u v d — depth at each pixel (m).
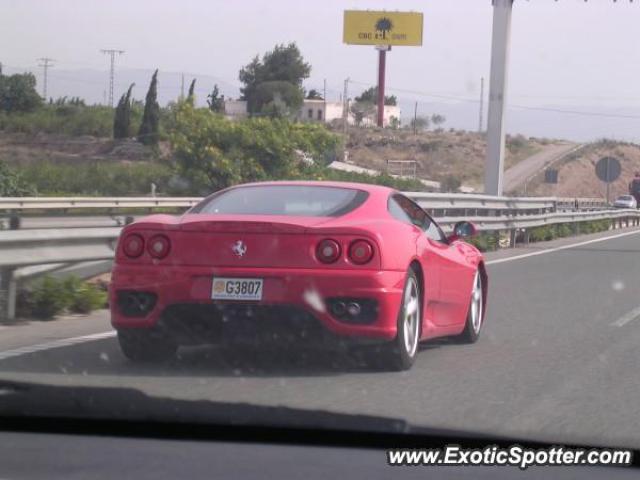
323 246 8.04
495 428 6.88
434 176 90.69
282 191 9.03
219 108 116.06
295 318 8.02
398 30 97.00
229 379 8.28
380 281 8.05
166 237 8.26
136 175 54.50
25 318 11.39
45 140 82.12
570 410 7.50
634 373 9.03
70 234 11.46
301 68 120.62
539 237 28.56
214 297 8.07
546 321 12.37
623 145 121.06
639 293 15.47
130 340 8.66
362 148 98.25
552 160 109.31
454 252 9.97
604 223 36.97
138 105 96.00
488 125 26.97
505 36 26.62
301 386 8.09
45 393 7.32
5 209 33.66
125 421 6.77
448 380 8.52
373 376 8.57
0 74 93.38
